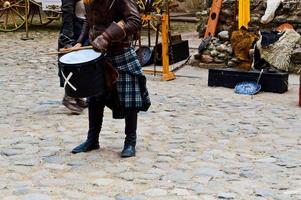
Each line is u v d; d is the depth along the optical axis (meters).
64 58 5.46
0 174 5.16
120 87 5.51
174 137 6.45
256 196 4.70
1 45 13.76
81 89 5.38
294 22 11.13
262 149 6.06
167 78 10.16
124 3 5.33
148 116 7.39
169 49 10.87
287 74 9.37
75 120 7.15
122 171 5.27
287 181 5.09
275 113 7.76
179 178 5.09
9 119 7.17
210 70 9.61
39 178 5.06
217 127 6.93
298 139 6.49
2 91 8.83
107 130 6.65
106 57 5.43
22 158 5.61
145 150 5.92
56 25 17.59
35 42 14.37
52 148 5.94
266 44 10.23
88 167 5.36
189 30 16.88
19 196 4.63
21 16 16.28
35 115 7.39
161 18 10.16
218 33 11.48
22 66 11.11
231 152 5.93
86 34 6.25
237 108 8.00
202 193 4.75
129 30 5.30
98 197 4.63
